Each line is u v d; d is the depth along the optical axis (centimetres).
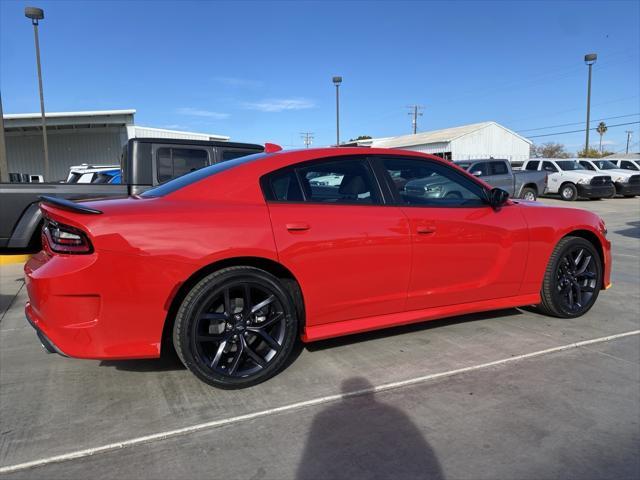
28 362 347
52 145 3675
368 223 326
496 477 218
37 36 1758
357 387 304
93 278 260
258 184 310
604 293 533
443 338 388
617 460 230
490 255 378
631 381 312
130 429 257
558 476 219
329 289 317
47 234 284
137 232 267
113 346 269
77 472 221
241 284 291
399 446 242
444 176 376
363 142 5878
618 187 2155
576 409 277
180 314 281
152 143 629
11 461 229
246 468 225
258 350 312
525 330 407
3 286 588
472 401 287
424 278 350
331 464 228
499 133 4691
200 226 280
